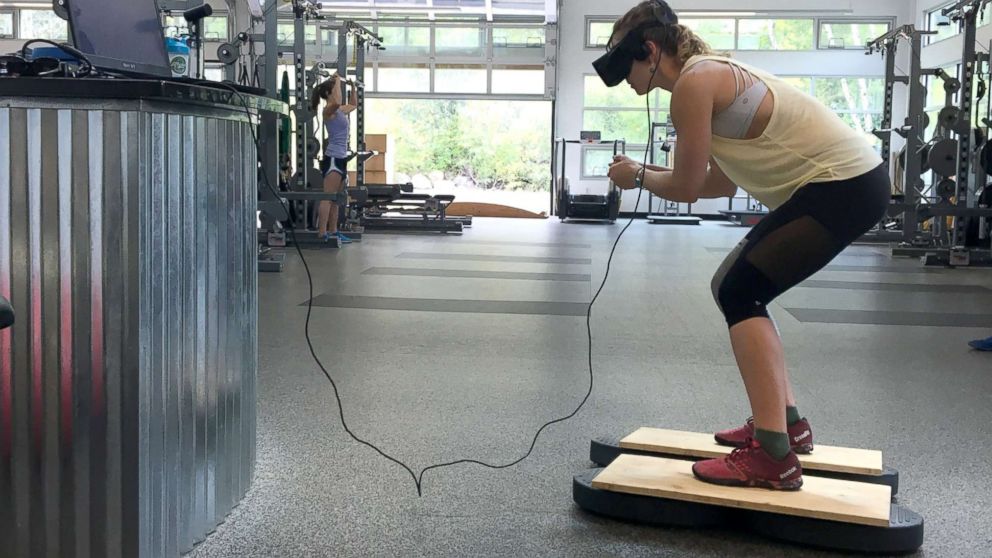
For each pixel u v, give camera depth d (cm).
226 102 182
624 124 1559
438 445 251
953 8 820
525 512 203
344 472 226
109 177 153
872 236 1033
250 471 213
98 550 160
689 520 193
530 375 341
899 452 251
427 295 548
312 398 299
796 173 186
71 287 155
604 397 309
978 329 457
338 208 942
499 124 1579
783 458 194
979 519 202
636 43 194
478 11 1511
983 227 809
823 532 183
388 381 327
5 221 154
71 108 152
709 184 222
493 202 1534
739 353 195
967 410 297
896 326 464
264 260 673
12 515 160
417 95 1560
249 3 1247
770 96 185
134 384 157
